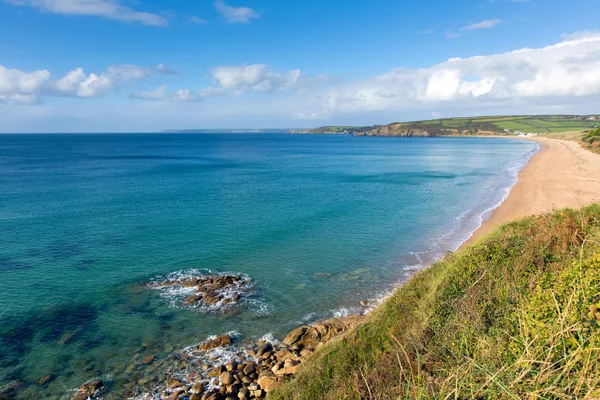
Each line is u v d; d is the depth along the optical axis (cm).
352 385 809
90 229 2872
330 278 1992
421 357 758
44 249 2422
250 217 3284
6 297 1781
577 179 4516
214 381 1211
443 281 1164
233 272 2083
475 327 786
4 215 3281
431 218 3209
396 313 1154
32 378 1245
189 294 1828
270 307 1698
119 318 1612
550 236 1266
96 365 1310
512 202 3578
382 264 2177
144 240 2616
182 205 3791
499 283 1009
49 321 1587
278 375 1180
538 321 629
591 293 643
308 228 2927
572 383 471
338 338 1217
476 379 563
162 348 1405
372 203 3897
